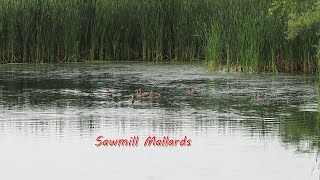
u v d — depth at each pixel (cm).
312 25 3061
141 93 2684
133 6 4059
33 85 3042
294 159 1778
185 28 3988
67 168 1723
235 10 3550
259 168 1702
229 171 1680
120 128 2141
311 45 3300
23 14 3894
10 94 2788
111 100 2638
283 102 2550
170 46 4047
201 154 1841
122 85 3023
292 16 3002
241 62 3416
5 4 3894
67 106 2514
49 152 1875
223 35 3500
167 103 2556
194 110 2414
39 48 3931
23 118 2298
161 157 1820
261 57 3372
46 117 2317
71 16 3950
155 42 4044
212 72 3438
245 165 1730
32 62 3934
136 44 4091
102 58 4075
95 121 2250
